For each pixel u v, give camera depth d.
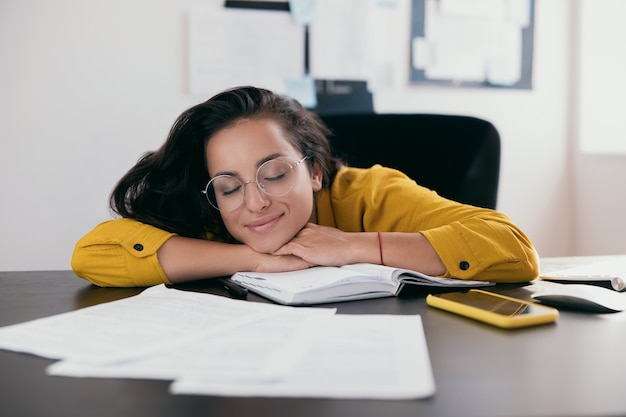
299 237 1.06
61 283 1.06
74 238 2.41
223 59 2.46
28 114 2.35
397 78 2.60
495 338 0.66
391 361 0.55
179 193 1.20
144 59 2.41
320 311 0.74
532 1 2.69
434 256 1.00
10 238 2.36
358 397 0.48
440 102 2.64
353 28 2.55
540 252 2.76
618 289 0.92
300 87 2.52
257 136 1.06
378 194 1.27
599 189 2.57
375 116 1.67
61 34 2.35
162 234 1.07
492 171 1.59
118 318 0.72
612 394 0.49
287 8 2.50
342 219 1.30
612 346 0.62
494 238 1.02
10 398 0.49
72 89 2.37
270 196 1.05
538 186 2.74
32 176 2.36
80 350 0.60
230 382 0.50
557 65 2.73
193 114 1.11
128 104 2.41
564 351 0.61
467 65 2.65
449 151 1.61
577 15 2.70
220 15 2.45
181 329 0.66
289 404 0.47
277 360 0.55
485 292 0.85
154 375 0.53
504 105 2.69
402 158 1.62
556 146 2.75
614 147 2.64
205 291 0.97
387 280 0.89
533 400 0.48
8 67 2.32
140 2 2.40
